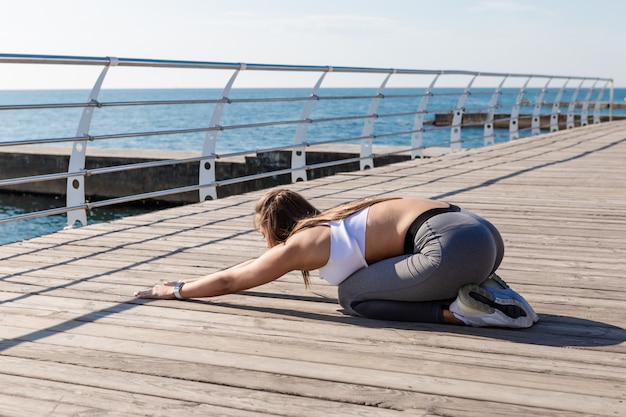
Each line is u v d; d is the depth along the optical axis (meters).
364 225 2.77
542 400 2.08
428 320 2.76
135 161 12.52
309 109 7.55
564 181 7.23
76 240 4.49
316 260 2.78
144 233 4.72
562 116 27.36
